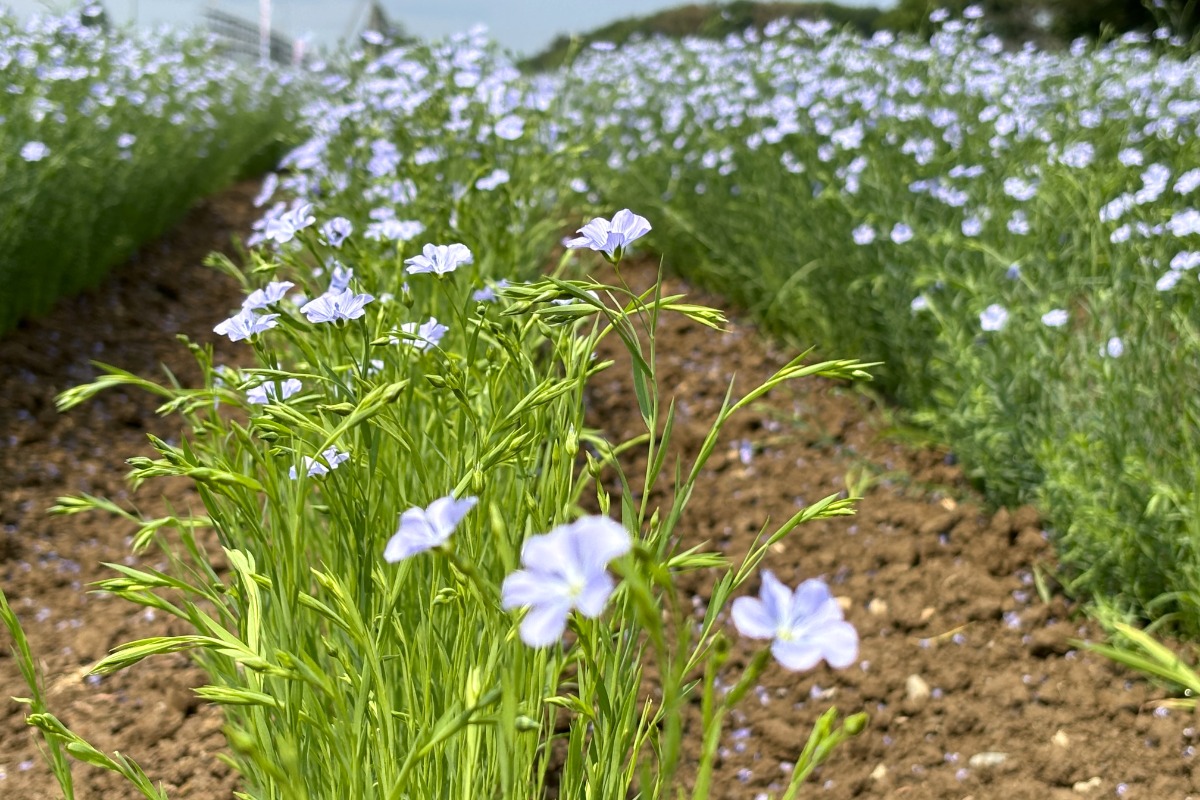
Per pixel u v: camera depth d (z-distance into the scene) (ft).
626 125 6.07
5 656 2.54
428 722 1.66
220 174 8.43
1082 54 5.84
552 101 4.62
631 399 3.85
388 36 5.33
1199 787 2.17
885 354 3.86
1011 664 2.49
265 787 1.79
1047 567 2.74
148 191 5.84
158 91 6.66
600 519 1.16
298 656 1.68
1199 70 4.91
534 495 2.01
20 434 3.61
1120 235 2.85
